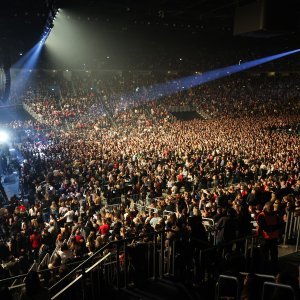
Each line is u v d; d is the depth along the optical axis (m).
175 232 8.00
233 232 8.88
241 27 29.22
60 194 20.34
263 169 22.12
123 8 45.66
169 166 23.56
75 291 7.69
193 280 8.24
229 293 6.22
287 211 10.56
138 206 17.81
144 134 40.62
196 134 37.44
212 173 21.86
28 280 5.28
